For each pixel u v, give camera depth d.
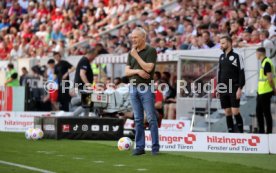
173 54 42.03
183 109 41.16
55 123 33.06
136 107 26.09
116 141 33.00
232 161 25.06
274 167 23.45
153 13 56.19
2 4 79.31
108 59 47.12
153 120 26.02
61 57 53.06
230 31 44.66
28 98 49.97
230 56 33.50
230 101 33.72
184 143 28.47
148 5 59.84
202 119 40.34
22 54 68.88
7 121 40.34
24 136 35.28
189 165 23.12
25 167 21.97
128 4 62.88
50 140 32.69
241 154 28.02
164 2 58.81
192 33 48.25
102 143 31.38
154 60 25.80
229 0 50.12
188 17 50.91
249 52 40.88
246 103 39.97
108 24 62.81
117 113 35.72
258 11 44.81
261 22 42.44
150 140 27.69
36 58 59.19
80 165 22.67
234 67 33.38
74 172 20.91
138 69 25.81
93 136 33.53
